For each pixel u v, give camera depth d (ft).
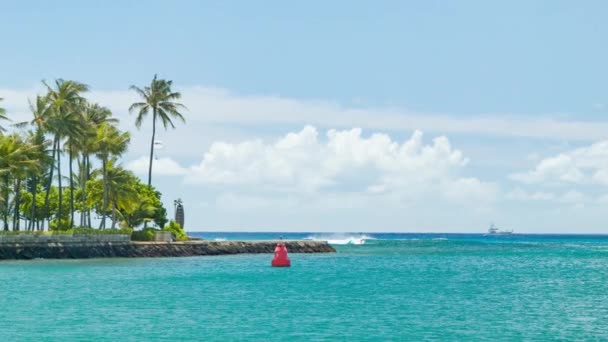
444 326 128.77
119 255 353.10
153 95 410.72
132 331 121.29
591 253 528.63
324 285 211.82
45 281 215.10
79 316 138.82
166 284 208.44
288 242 480.23
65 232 345.72
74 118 346.95
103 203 388.78
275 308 152.87
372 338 115.96
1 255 311.06
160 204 432.66
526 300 172.35
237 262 333.42
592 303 165.89
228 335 118.01
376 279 239.30
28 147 341.21
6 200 388.16
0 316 138.51
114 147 371.15
